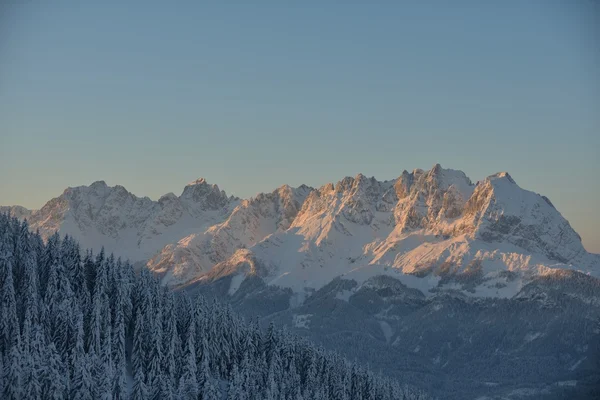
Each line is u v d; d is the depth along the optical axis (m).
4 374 174.25
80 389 177.75
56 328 194.25
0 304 188.75
